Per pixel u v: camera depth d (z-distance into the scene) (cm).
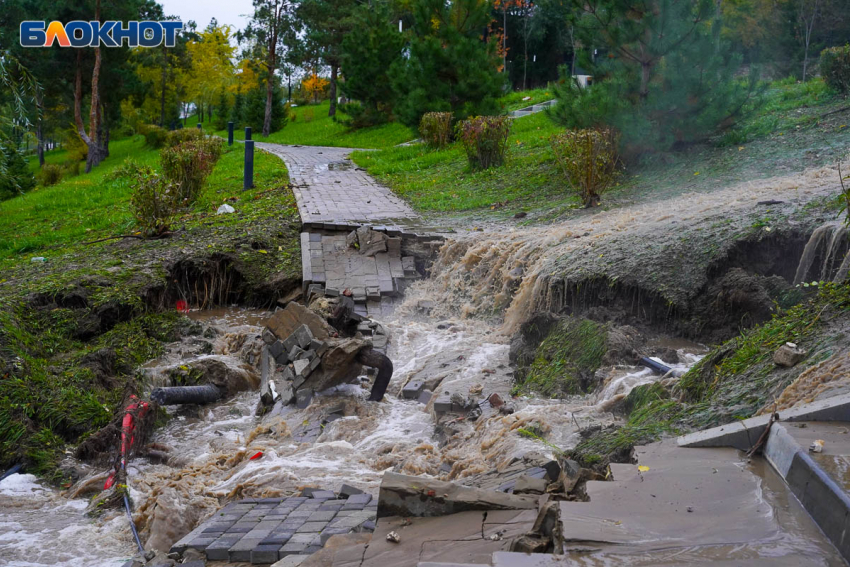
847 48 1873
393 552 359
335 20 5103
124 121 5938
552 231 1239
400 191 1931
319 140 3922
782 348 571
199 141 2078
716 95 1588
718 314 891
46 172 3656
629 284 959
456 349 1024
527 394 809
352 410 838
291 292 1327
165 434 855
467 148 2059
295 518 509
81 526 636
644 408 630
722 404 548
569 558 310
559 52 5328
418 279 1303
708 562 303
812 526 335
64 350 1052
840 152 1386
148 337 1138
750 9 3188
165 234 1520
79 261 1364
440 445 727
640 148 1639
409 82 2922
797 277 882
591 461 513
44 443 816
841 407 424
